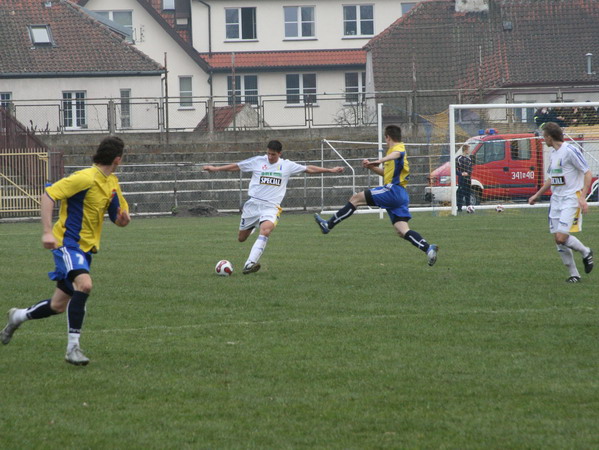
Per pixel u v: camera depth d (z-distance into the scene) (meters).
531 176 104.88
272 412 21.95
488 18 183.38
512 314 34.28
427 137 122.31
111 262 53.88
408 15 185.00
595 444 19.33
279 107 151.00
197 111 187.12
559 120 108.12
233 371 26.02
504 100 158.88
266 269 49.41
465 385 24.16
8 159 111.94
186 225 88.81
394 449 19.17
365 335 30.81
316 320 33.75
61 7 179.12
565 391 23.39
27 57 169.75
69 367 26.72
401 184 46.12
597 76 169.12
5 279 46.44
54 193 25.95
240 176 116.81
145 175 122.69
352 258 54.31
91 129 141.00
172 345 29.59
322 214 105.00
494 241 63.75
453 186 93.94
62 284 27.11
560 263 50.28
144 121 140.75
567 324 32.16
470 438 19.81
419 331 31.34
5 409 22.39
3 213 110.00
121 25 196.25
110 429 20.73
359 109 145.38
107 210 27.89
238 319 34.22
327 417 21.47
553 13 182.88
